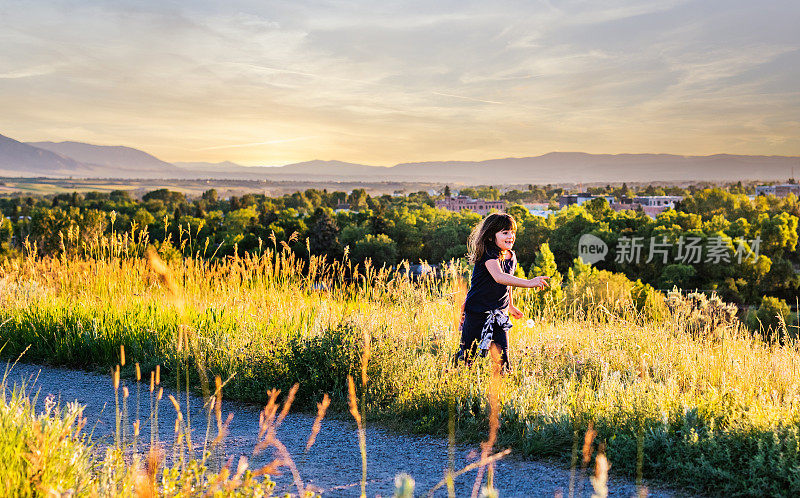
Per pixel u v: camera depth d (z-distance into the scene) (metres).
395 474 3.28
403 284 7.18
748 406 3.73
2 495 2.29
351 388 1.81
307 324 6.43
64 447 2.61
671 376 4.67
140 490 2.13
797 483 2.79
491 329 4.81
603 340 5.88
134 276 8.50
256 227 84.25
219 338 6.21
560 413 3.88
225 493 2.19
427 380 4.63
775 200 137.88
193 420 4.46
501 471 3.35
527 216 101.00
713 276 75.50
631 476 3.25
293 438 4.02
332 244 74.12
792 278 80.88
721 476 3.01
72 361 6.55
